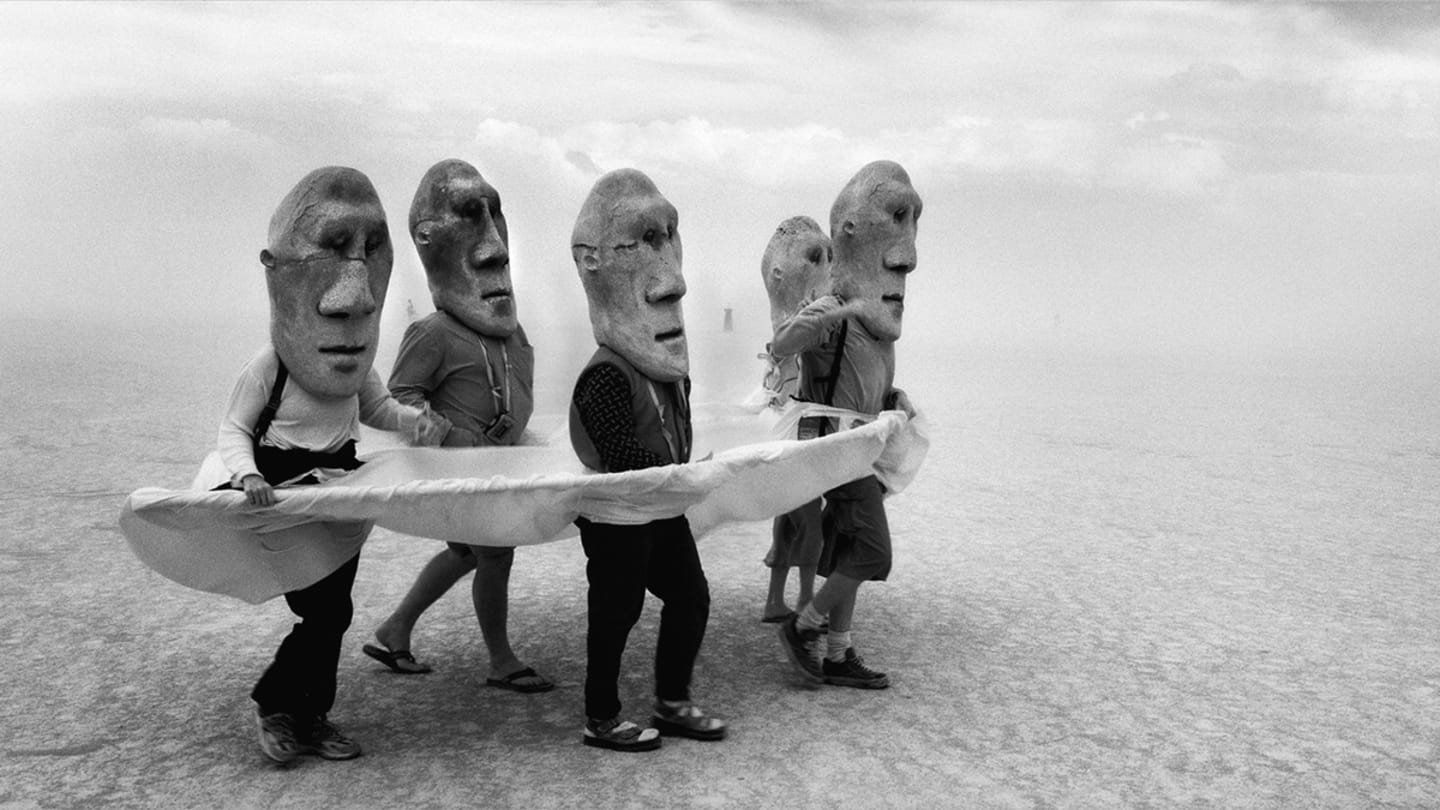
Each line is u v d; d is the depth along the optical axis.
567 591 8.14
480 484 5.12
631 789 4.95
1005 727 5.71
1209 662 6.73
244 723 5.63
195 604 7.63
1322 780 5.17
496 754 5.31
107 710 5.78
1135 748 5.47
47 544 9.22
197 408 18.25
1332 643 7.13
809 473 5.94
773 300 7.66
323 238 5.04
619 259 5.35
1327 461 15.08
